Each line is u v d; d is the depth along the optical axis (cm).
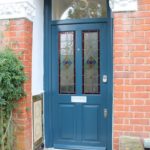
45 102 445
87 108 432
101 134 425
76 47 438
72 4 445
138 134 337
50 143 446
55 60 445
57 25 444
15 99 366
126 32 339
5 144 353
